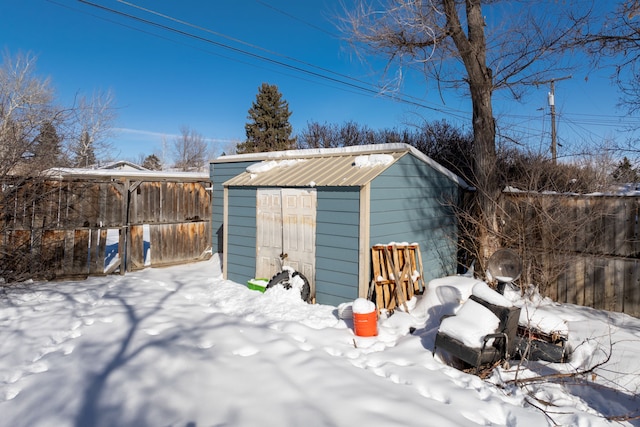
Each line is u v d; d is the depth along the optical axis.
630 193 6.28
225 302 6.50
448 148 12.36
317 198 6.60
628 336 5.02
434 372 4.00
